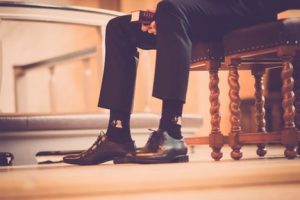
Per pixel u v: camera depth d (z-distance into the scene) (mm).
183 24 1751
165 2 1731
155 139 1764
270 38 1855
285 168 1167
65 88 6293
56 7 2703
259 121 2291
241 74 4945
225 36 2014
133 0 5598
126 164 1863
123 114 1922
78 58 4305
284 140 1845
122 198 952
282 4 1988
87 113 3016
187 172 1122
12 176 1167
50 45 6191
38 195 904
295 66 2156
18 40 6000
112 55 1910
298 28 1833
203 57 2031
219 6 1872
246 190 1050
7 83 5785
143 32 1921
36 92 6195
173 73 1695
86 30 6137
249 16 1947
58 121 2904
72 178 1017
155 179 986
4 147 2820
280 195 1080
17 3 2613
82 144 3039
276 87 4098
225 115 5141
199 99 5328
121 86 1897
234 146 1979
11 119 2781
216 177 1027
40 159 2969
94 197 932
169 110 1758
